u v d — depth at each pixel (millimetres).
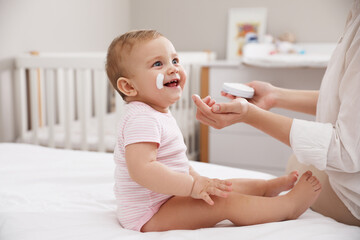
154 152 845
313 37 3416
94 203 1062
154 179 814
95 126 2732
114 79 951
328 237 762
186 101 2600
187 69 2578
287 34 3395
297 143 850
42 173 1303
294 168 1155
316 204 1019
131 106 910
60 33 2830
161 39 913
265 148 2533
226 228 833
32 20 2541
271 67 2387
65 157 1505
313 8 3379
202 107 893
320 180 1013
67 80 2318
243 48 3516
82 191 1144
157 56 889
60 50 2842
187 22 3787
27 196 1090
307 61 2301
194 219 866
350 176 868
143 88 899
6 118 2395
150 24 3902
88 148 2391
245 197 879
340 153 818
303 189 892
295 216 899
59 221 897
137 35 916
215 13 3689
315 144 834
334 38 3352
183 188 816
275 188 1018
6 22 2330
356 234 806
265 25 3518
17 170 1326
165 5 3826
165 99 904
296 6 3426
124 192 898
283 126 875
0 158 1466
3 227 864
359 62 815
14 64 2406
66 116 2340
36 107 2363
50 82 2344
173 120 951
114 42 943
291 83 2428
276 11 3490
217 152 2645
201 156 2689
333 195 971
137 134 838
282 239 755
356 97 807
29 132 2537
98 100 2320
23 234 813
